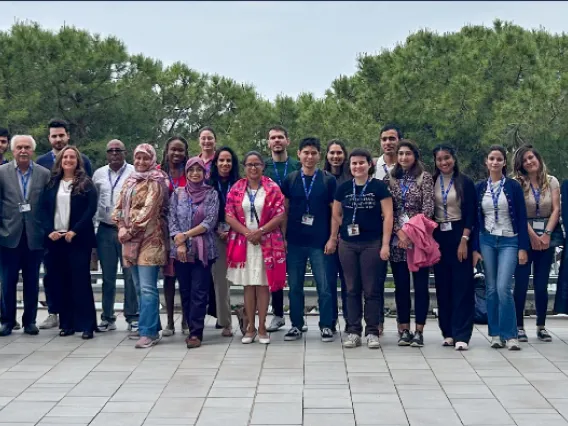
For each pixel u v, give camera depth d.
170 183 8.84
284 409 6.34
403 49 22.53
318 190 8.77
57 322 9.75
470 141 20.98
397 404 6.46
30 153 9.08
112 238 9.29
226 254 9.09
